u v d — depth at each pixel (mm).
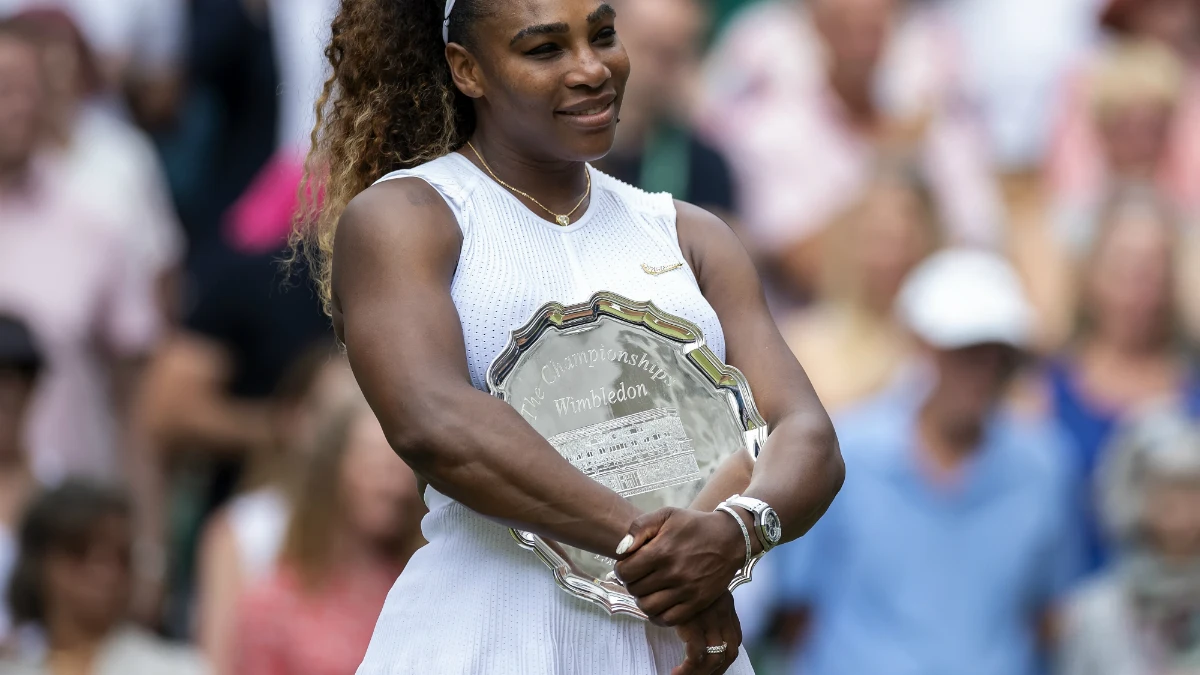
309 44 28016
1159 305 22953
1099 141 27188
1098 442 22594
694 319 9141
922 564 19953
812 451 8805
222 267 24266
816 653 20094
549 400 8719
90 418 23094
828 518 20156
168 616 22781
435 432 8312
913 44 28297
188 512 24359
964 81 28969
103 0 27875
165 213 26516
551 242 9102
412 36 9578
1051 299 26750
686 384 8906
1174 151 27219
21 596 17531
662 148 25109
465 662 8805
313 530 18031
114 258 23547
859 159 27203
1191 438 20172
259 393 24156
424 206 8875
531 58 8812
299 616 17844
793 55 27781
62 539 17359
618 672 8898
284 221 24453
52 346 22812
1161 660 19672
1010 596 20109
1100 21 29125
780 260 26500
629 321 8898
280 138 27969
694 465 8828
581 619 8891
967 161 27781
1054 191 27688
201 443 23828
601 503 8297
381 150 9711
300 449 18375
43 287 22969
